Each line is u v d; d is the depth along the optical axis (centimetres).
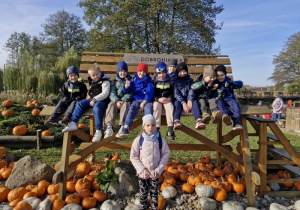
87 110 416
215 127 1265
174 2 1941
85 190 406
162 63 428
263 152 432
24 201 372
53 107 443
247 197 402
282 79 5222
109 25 2119
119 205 374
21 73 1712
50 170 464
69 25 4834
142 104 401
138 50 2111
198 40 2064
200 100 416
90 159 576
